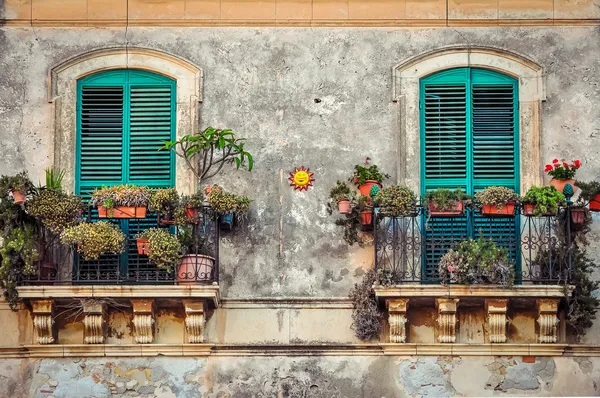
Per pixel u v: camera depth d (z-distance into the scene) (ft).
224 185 77.10
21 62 78.18
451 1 78.69
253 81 78.33
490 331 73.97
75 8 78.69
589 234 76.07
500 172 77.51
